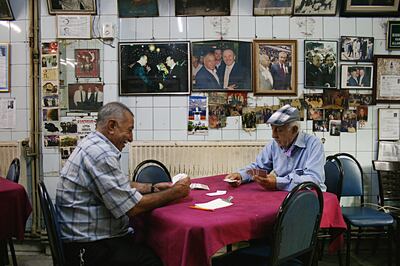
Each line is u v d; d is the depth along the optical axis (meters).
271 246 1.57
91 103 3.37
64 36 3.34
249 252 1.97
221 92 3.51
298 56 3.52
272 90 3.51
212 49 3.48
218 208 1.73
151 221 1.71
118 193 1.69
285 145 2.35
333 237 2.12
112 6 3.35
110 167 1.71
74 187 1.74
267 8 3.46
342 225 1.98
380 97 3.54
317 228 1.77
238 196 2.01
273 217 1.67
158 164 2.79
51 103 3.36
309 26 3.51
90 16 3.34
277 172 2.46
